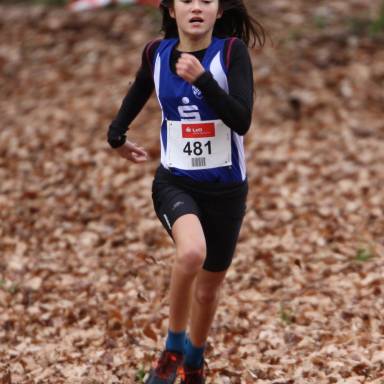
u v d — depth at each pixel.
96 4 30.03
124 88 27.27
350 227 17.91
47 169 21.75
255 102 25.77
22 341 13.70
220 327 13.80
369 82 27.03
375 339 12.75
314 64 28.27
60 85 28.33
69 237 18.14
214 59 9.78
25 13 36.06
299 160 21.72
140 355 12.84
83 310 14.73
